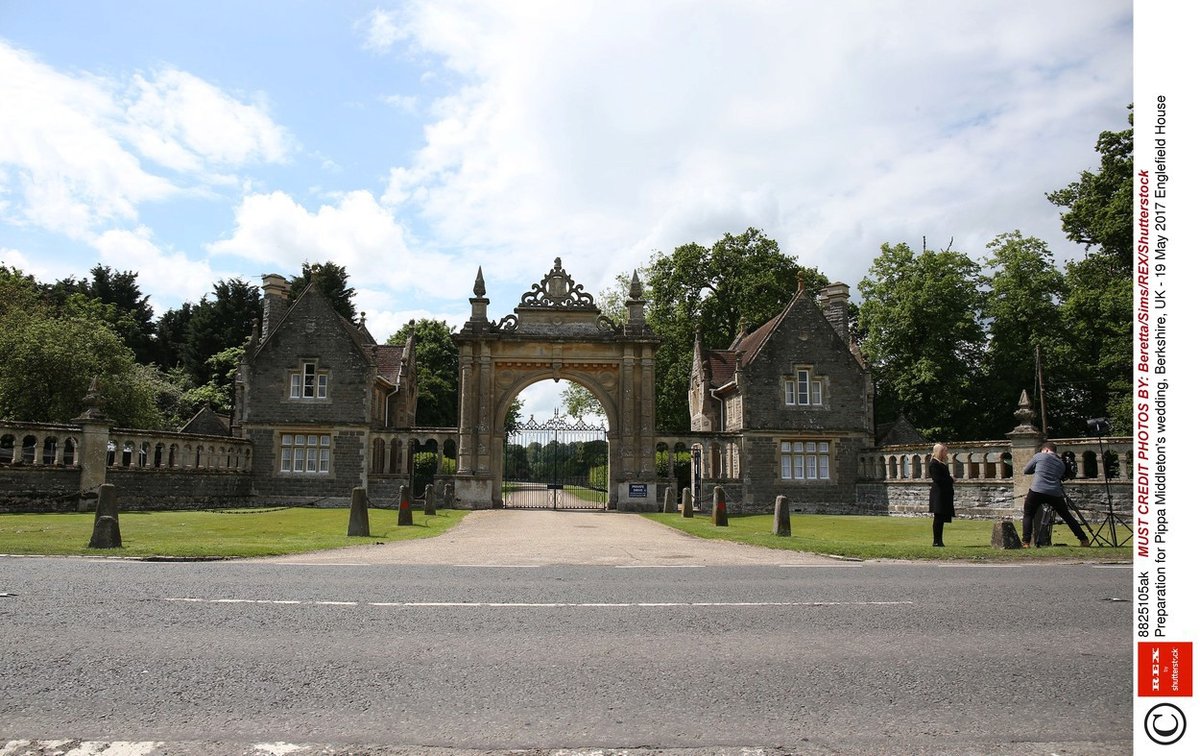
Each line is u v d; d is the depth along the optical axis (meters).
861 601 9.07
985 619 8.05
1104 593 9.73
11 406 36.28
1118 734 4.93
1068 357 45.94
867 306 51.34
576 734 4.88
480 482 35.59
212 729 4.89
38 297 50.84
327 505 36.84
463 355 36.50
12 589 9.27
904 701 5.49
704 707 5.35
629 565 13.09
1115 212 33.81
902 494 34.47
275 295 42.44
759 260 55.03
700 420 44.94
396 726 4.97
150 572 10.99
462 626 7.55
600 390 36.78
